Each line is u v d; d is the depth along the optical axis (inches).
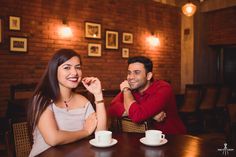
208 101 209.0
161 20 256.8
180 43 274.8
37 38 181.9
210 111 217.3
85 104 67.8
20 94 159.5
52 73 61.7
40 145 58.5
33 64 181.0
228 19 251.6
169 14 263.9
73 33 198.7
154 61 251.6
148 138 56.7
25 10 176.1
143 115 72.7
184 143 58.5
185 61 271.7
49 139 55.8
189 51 267.7
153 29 250.4
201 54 269.0
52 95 61.3
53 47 189.3
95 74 212.2
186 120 214.7
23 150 63.1
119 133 68.1
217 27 262.8
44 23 184.5
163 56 259.1
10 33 171.0
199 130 209.2
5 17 168.7
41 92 61.2
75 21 199.8
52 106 60.7
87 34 206.1
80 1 201.9
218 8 253.3
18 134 62.9
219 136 188.9
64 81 61.9
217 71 276.8
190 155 50.3
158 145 55.8
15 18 172.1
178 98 203.6
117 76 225.9
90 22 207.5
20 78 176.1
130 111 73.6
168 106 80.9
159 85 80.5
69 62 62.0
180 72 275.9
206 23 271.6
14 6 171.8
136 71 79.9
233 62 263.1
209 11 263.9
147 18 245.8
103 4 215.6
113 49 222.2
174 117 83.9
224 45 266.2
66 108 64.0
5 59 169.6
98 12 212.8
